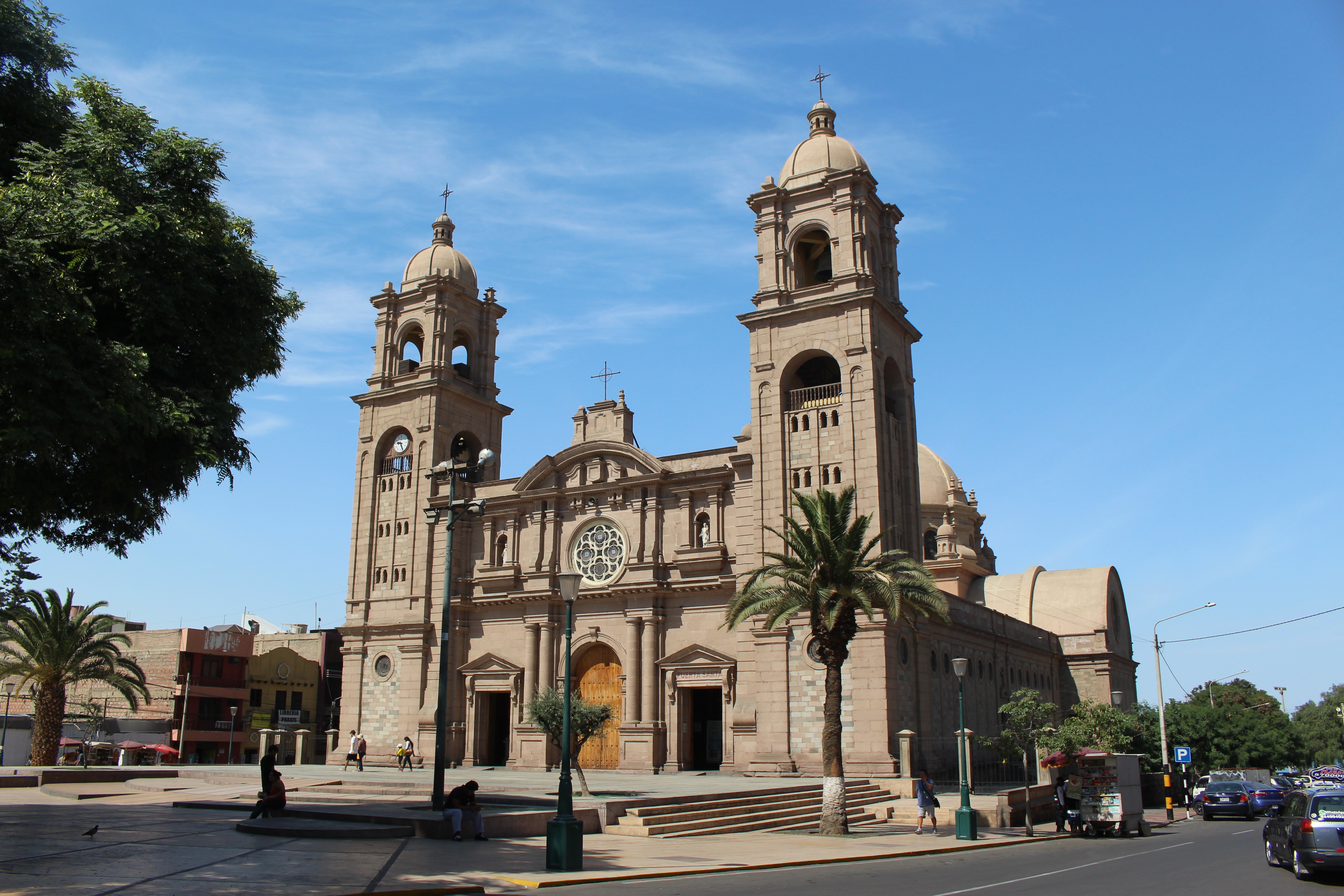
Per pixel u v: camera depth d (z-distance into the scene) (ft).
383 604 233.96
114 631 319.68
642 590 204.95
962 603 219.61
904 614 146.61
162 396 72.79
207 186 81.61
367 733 228.63
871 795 158.81
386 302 249.75
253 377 85.25
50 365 64.69
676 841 109.70
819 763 173.27
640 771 196.85
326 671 322.75
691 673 198.39
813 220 199.82
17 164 72.59
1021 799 151.53
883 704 170.40
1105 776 137.18
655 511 211.20
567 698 85.87
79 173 72.95
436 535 231.30
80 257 68.23
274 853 78.23
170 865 69.36
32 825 96.73
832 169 201.36
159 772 165.89
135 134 79.25
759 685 182.50
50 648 204.13
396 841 91.40
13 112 76.59
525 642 219.41
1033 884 77.30
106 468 73.67
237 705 288.92
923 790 133.08
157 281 73.77
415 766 219.00
